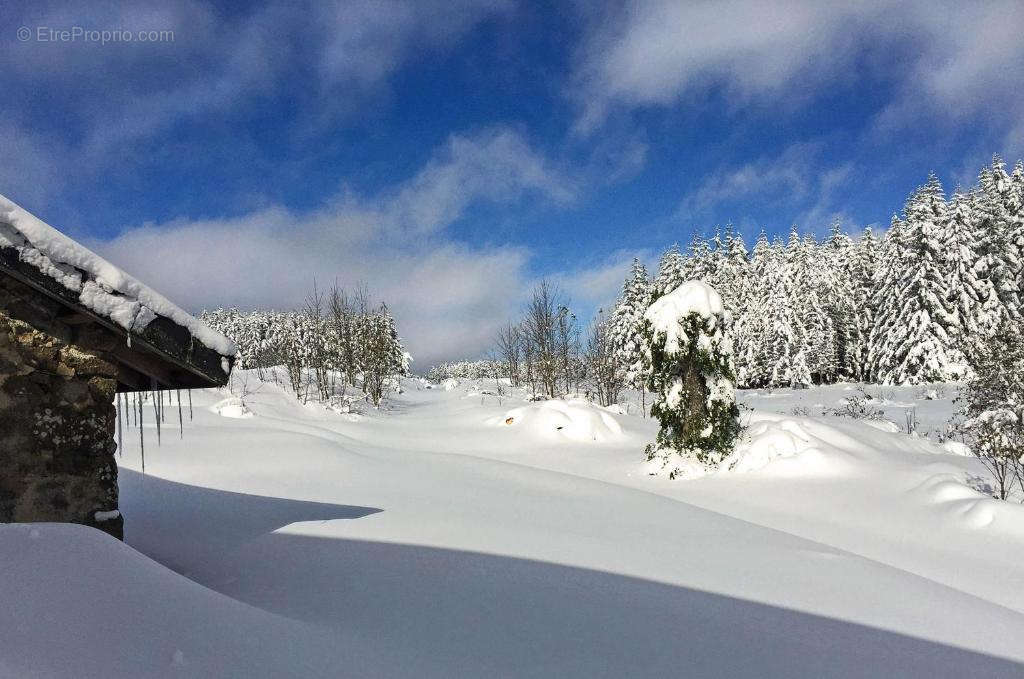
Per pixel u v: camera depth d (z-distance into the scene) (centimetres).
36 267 346
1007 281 3228
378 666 289
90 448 408
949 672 375
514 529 644
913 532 872
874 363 3666
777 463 1236
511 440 1994
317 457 1216
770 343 4231
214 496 824
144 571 301
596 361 3444
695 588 488
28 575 252
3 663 188
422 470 1118
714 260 4862
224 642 262
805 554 641
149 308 408
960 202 3275
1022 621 498
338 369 3934
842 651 388
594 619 400
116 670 211
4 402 367
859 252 4575
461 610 397
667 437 1457
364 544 556
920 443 1575
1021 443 1033
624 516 780
